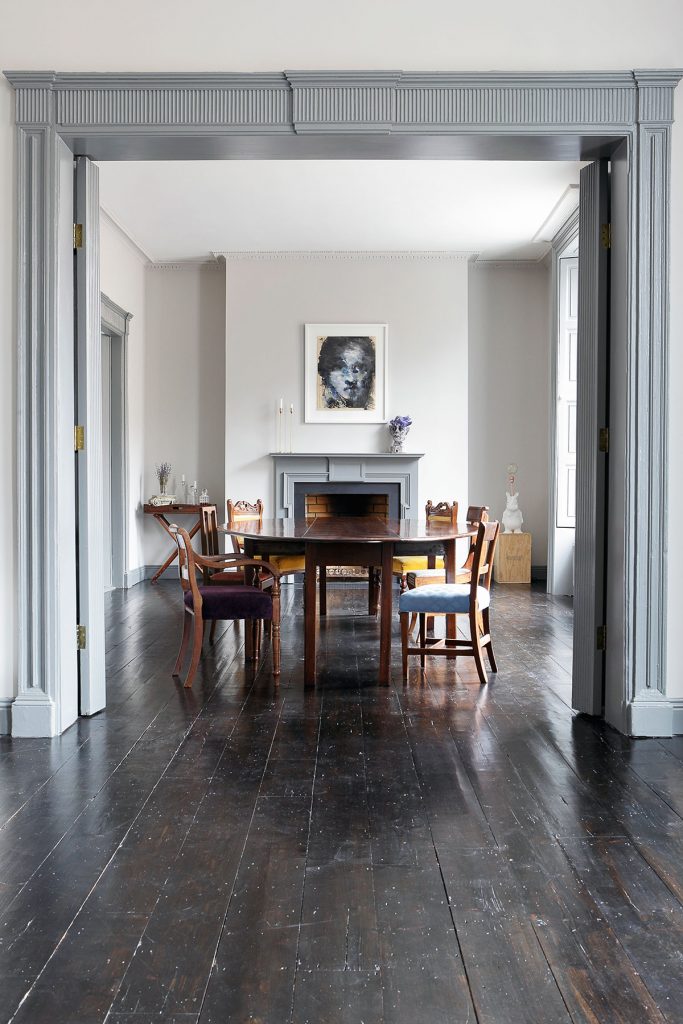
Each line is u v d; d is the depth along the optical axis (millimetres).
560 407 7762
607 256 3518
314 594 4113
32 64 3338
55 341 3312
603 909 1926
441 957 1721
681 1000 1575
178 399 8930
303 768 2922
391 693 4016
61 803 2592
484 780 2801
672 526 3354
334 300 8484
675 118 3309
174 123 3287
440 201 6883
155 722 3514
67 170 3422
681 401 3336
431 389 8508
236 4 3340
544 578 9039
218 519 8938
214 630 5586
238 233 7805
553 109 3277
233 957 1720
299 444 8539
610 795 2664
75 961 1710
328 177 6305
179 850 2248
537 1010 1545
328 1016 1525
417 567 5652
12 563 3348
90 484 3576
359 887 2031
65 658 3418
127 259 8188
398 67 3326
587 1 3328
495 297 8945
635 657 3328
